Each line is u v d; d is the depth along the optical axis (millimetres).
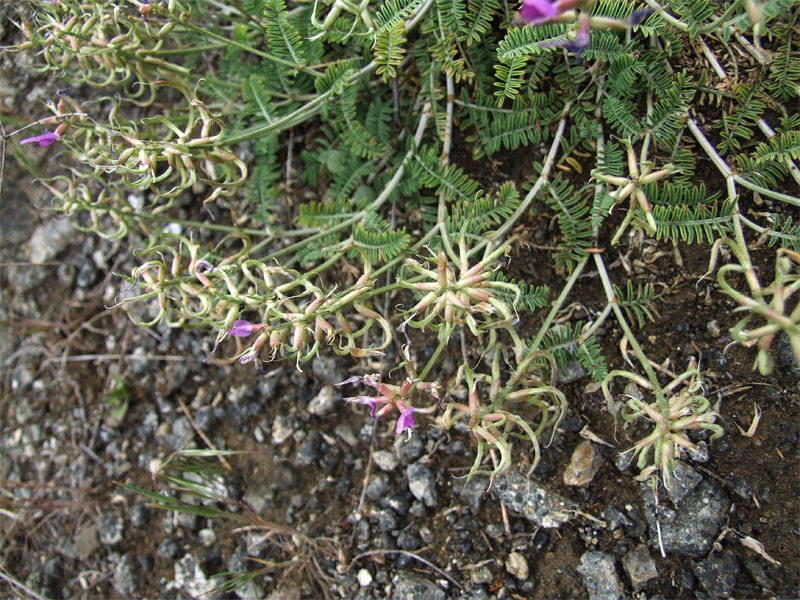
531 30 230
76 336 340
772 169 233
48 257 347
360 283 215
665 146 254
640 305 257
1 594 325
